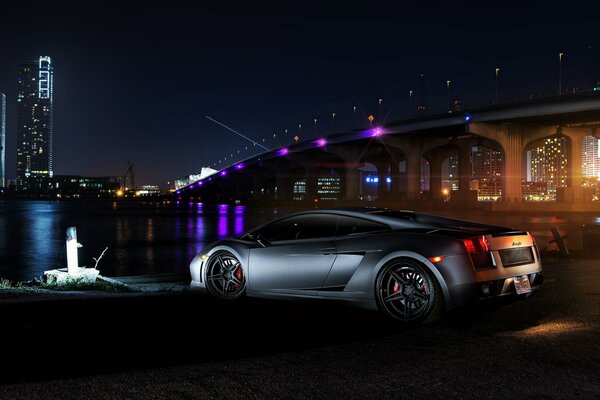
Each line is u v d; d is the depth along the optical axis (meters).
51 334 5.77
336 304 6.72
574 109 78.38
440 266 6.01
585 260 14.95
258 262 7.25
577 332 5.62
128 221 85.88
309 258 6.88
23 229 64.56
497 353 4.79
